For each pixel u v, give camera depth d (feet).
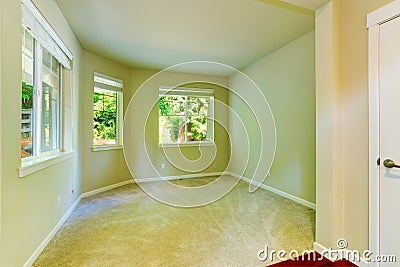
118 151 14.19
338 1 6.04
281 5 7.93
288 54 11.41
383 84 5.13
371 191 5.37
